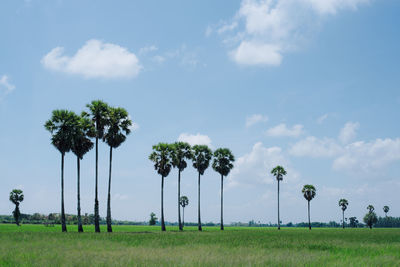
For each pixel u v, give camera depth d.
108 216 54.81
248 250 24.03
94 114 55.56
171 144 77.00
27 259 16.73
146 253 20.47
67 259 17.05
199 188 84.69
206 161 86.00
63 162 54.53
